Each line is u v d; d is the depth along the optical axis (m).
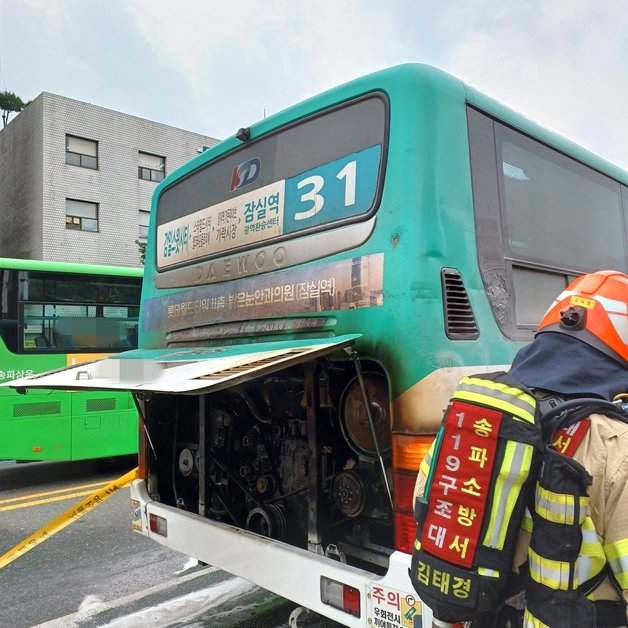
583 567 1.20
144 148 22.92
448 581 1.23
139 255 22.77
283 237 2.94
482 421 1.25
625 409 1.31
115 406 7.41
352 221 2.57
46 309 7.36
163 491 3.74
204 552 2.95
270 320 2.96
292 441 3.01
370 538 2.59
